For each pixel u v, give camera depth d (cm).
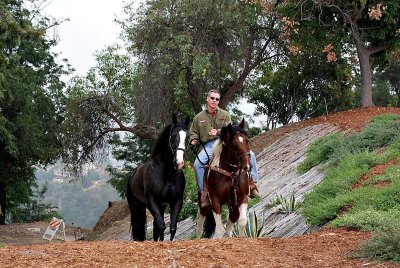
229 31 3177
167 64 3148
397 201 1223
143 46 3241
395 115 2283
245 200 1182
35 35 2686
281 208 1653
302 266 848
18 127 3941
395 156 1591
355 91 4278
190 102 3472
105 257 887
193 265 840
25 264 857
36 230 3769
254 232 1408
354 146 1886
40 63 4494
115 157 4838
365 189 1335
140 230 1466
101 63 3509
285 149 2548
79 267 833
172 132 1248
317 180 1795
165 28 3195
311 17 2930
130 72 3506
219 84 3262
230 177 1182
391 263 842
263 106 3947
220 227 1180
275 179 2181
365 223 1109
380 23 2869
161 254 903
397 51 3002
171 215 1291
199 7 3127
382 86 4825
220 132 1209
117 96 3438
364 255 885
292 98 3812
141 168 1373
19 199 4822
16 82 3828
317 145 2239
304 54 3425
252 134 4053
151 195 1290
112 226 3164
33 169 4472
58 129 4247
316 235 1081
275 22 3275
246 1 2994
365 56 2941
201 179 1252
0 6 2439
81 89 3506
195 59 3030
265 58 3397
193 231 1883
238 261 870
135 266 834
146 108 3228
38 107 4231
